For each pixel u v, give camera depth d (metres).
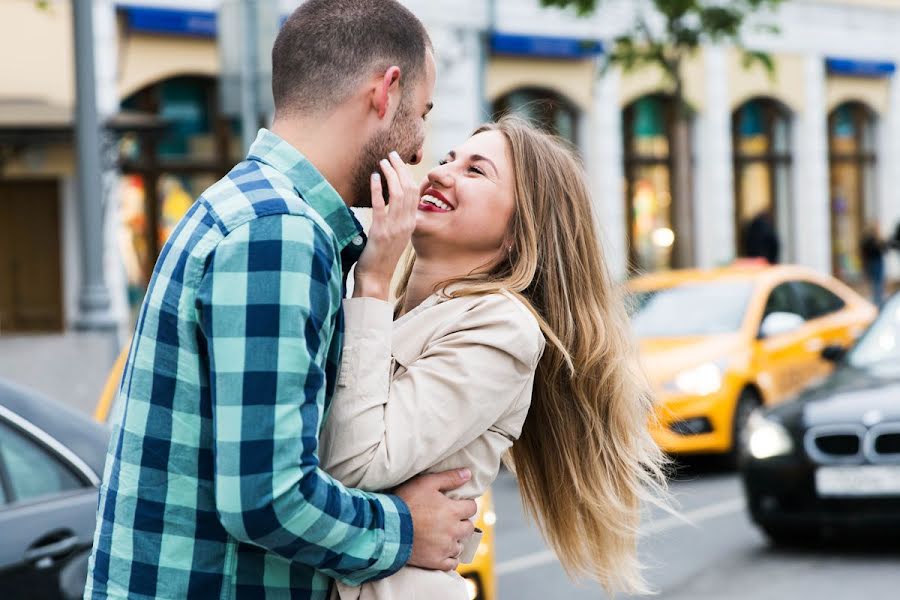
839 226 30.41
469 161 2.88
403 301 2.96
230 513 2.28
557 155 2.92
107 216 18.41
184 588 2.37
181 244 2.40
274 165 2.50
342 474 2.50
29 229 18.31
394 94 2.57
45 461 4.16
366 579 2.51
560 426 2.92
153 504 2.38
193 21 19.48
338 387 2.53
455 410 2.56
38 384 10.64
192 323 2.36
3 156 16.52
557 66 24.42
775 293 13.16
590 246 2.92
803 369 12.89
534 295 2.89
